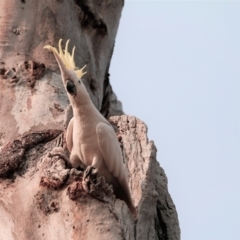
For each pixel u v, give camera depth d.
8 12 33.84
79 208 22.86
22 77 31.12
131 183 25.05
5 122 28.95
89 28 36.94
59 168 23.89
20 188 25.23
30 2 34.41
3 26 33.34
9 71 31.33
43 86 30.83
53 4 34.66
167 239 26.95
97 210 22.73
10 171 25.91
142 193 24.34
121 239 22.38
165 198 27.59
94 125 22.58
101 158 22.69
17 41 32.84
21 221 24.44
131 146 26.09
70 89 22.38
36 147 26.81
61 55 23.39
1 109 29.69
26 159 26.25
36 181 24.81
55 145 26.64
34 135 27.30
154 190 24.94
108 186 22.89
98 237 22.27
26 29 33.38
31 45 32.91
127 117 27.19
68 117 27.78
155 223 26.75
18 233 24.38
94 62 36.25
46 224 23.77
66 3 35.38
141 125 26.70
